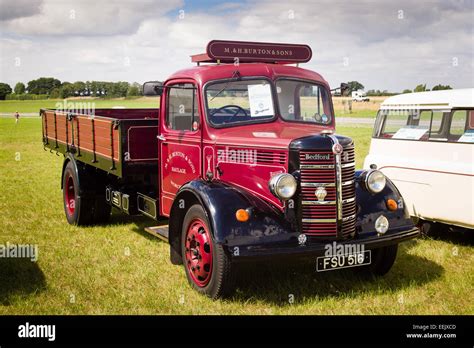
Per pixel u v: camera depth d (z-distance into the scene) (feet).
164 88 19.72
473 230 21.89
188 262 16.55
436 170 21.43
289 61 19.93
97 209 25.04
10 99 389.60
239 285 16.61
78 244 21.98
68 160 26.16
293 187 14.85
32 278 17.65
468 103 20.49
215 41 18.31
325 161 15.19
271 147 15.65
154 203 20.26
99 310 14.92
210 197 15.15
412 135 22.95
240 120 17.88
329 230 15.26
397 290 16.52
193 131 18.11
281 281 17.19
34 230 24.45
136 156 20.63
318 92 19.26
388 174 23.77
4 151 63.52
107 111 29.37
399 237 16.03
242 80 17.95
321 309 14.92
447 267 18.78
